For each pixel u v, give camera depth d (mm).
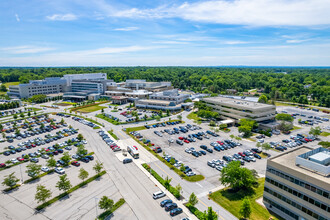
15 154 93375
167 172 77688
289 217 54625
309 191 49625
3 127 132625
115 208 57562
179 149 99062
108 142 104562
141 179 72875
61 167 81375
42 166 81938
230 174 64062
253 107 134875
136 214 55844
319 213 48031
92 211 57062
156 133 120375
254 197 63656
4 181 66688
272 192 58375
